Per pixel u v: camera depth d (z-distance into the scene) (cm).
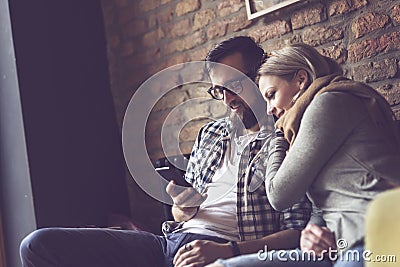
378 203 111
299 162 148
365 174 141
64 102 296
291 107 166
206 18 278
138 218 310
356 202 141
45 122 286
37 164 280
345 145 146
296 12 247
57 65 296
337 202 145
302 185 149
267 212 185
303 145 148
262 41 259
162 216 295
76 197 293
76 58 305
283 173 151
